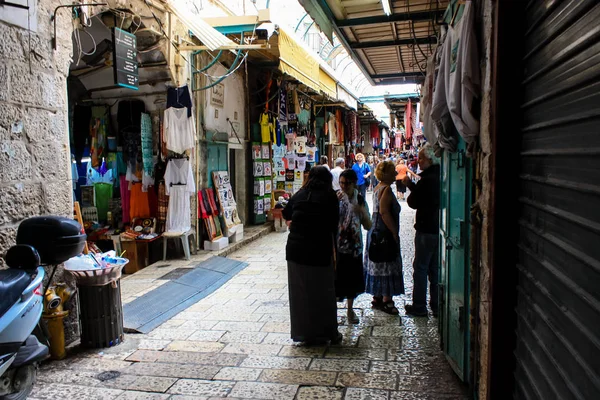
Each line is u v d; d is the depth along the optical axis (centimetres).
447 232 367
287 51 791
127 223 823
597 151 140
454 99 280
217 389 344
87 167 848
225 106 962
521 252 226
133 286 616
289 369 375
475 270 288
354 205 468
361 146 2672
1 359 282
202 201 843
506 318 238
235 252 882
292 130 1284
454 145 332
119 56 541
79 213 464
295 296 420
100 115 823
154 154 805
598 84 141
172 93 739
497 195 232
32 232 342
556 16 176
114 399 332
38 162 394
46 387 351
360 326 473
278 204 1129
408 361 384
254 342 437
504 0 222
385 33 657
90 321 423
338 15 579
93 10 508
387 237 491
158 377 365
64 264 423
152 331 472
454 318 346
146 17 647
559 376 174
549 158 186
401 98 1598
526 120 216
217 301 577
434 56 377
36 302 310
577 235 159
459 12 312
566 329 168
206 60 865
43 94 399
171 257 795
